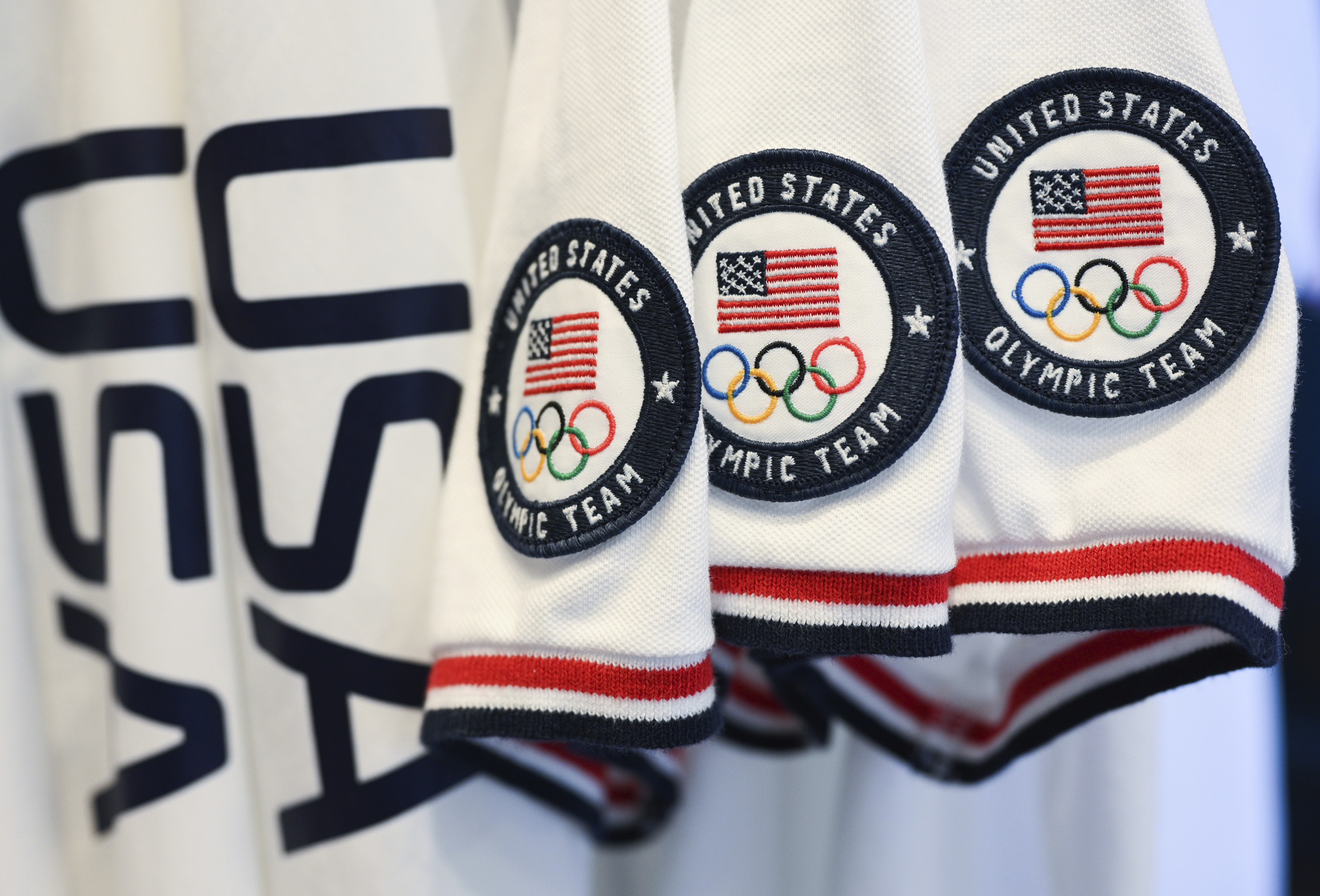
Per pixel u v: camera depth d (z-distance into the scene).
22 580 0.50
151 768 0.45
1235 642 0.38
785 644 0.36
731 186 0.37
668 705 0.36
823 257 0.36
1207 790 0.68
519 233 0.41
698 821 0.63
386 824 0.44
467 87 0.47
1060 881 0.57
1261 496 0.35
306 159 0.43
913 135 0.35
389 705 0.44
